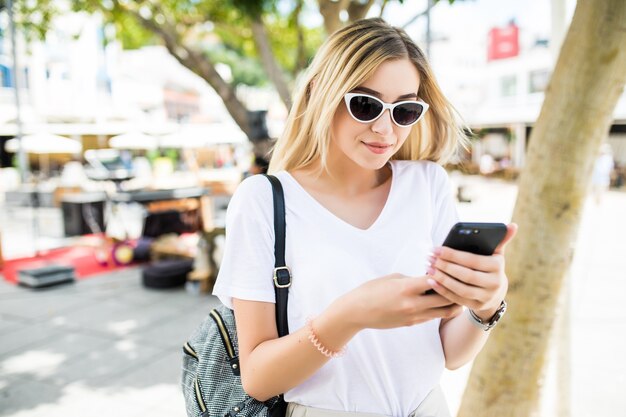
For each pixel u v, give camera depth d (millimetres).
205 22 8312
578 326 4863
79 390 3859
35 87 19234
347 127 1148
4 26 10039
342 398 1123
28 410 3564
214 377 1228
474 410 1965
